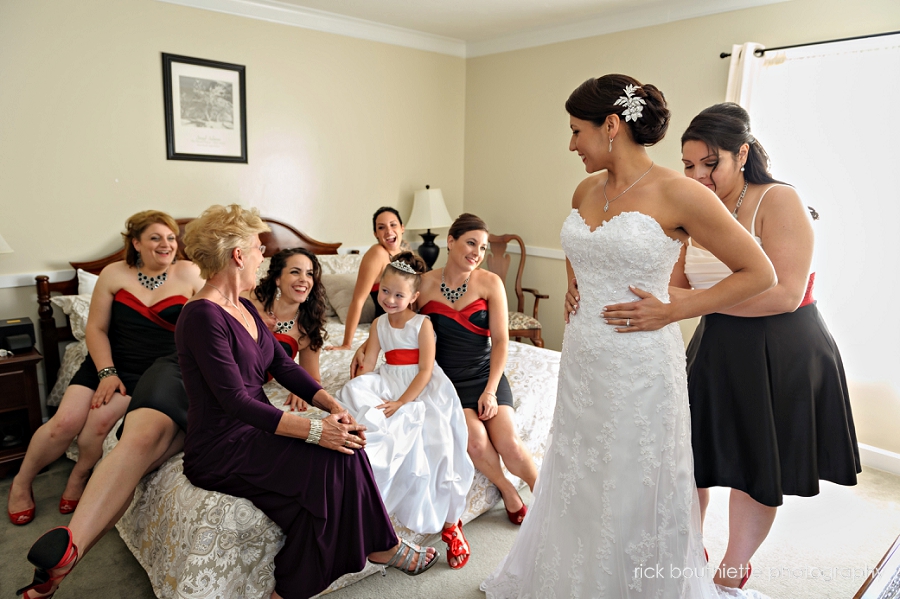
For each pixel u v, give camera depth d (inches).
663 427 61.1
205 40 149.9
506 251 202.5
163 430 78.2
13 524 97.3
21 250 130.5
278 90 164.2
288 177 169.9
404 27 181.6
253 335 76.3
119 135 140.3
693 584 64.9
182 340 69.9
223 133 156.1
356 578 82.9
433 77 198.4
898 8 117.8
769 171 70.6
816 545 94.7
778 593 82.3
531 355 117.6
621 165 60.8
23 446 115.4
